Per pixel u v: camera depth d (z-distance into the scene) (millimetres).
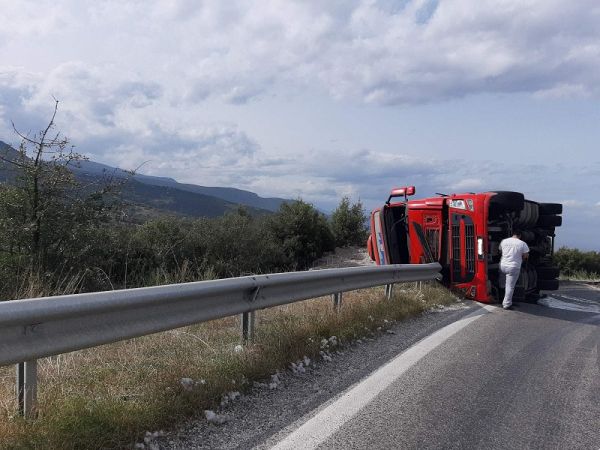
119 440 3541
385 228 13742
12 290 8250
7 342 3447
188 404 4188
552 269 12656
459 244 11766
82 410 3682
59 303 3686
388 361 6191
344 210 28469
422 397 4984
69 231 9930
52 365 4816
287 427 4141
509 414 4648
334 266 23438
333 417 4387
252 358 5289
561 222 13055
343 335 6812
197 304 5207
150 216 15672
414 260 12836
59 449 3283
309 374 5516
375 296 9883
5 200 9531
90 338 3977
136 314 4465
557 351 7129
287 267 21688
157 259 12719
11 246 9578
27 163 9609
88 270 9602
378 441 3973
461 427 4316
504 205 11305
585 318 10211
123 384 4496
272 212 26109
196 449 3684
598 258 24000
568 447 4016
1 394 4023
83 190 10383
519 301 11930
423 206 12641
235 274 16062
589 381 5730
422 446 3932
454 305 10867
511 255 10852
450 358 6445
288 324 6602
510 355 6758
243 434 3971
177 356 5375
